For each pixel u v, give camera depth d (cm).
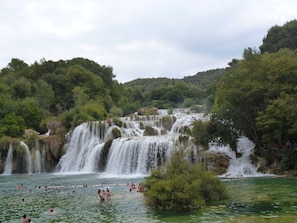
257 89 4638
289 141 4709
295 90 4503
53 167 7225
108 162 6206
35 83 11725
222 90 5281
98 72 13962
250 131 5106
